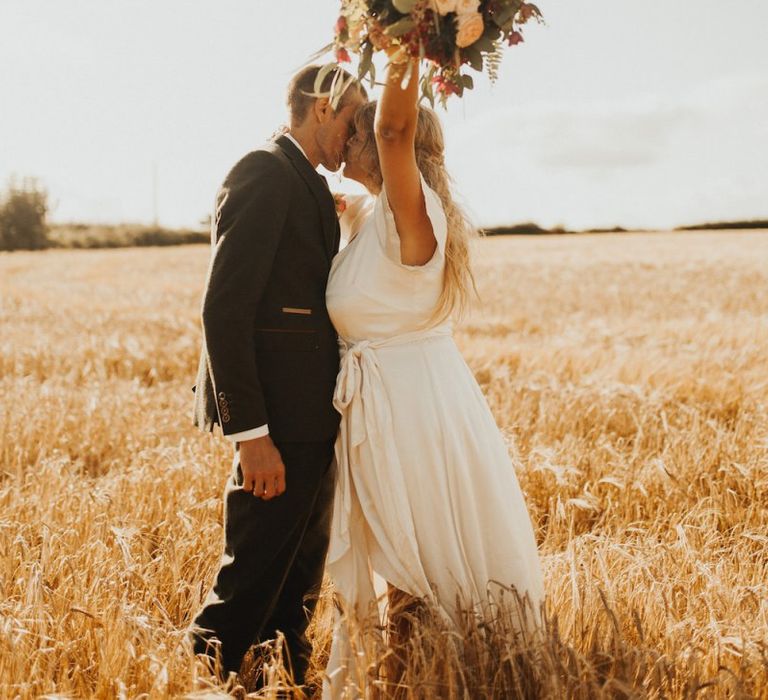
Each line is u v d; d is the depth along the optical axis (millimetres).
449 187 2445
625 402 5453
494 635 2170
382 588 2615
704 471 4145
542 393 5727
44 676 2258
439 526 2314
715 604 2682
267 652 2551
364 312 2352
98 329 11023
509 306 16578
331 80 2404
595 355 7949
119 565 2869
